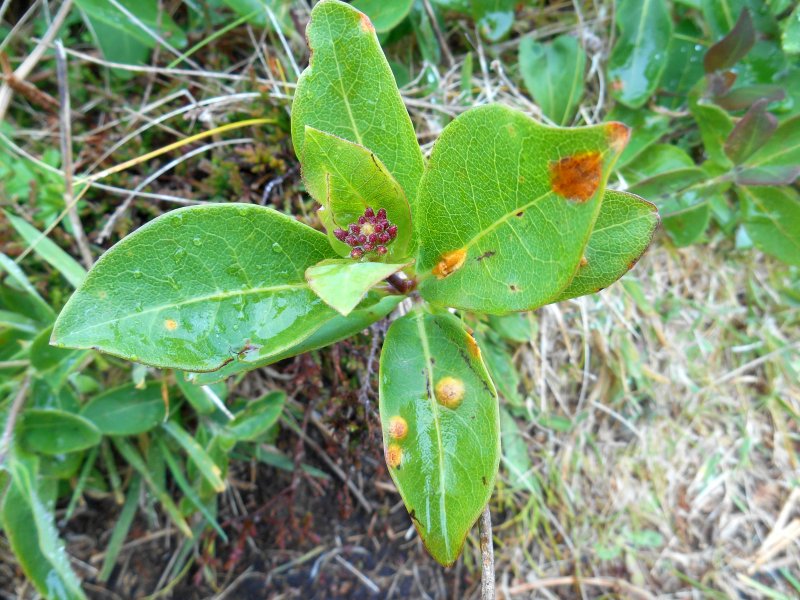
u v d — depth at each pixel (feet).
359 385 0.78
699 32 0.82
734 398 0.95
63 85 0.72
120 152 0.79
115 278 0.41
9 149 0.77
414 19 0.83
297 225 0.45
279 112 0.78
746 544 0.94
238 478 0.83
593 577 0.89
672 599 0.90
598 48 0.85
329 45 0.46
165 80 0.83
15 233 0.75
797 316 0.93
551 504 0.89
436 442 0.47
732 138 0.72
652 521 0.92
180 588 0.81
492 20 0.84
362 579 0.85
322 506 0.85
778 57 0.77
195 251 0.43
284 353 0.49
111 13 0.77
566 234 0.35
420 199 0.44
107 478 0.79
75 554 0.79
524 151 0.36
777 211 0.79
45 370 0.66
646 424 0.94
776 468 0.95
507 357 0.84
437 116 0.84
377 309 0.52
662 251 0.91
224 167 0.77
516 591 0.88
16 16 0.83
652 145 0.82
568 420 0.89
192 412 0.77
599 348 0.89
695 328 0.94
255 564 0.83
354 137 0.48
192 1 0.83
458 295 0.44
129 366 0.75
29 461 0.65
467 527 0.44
